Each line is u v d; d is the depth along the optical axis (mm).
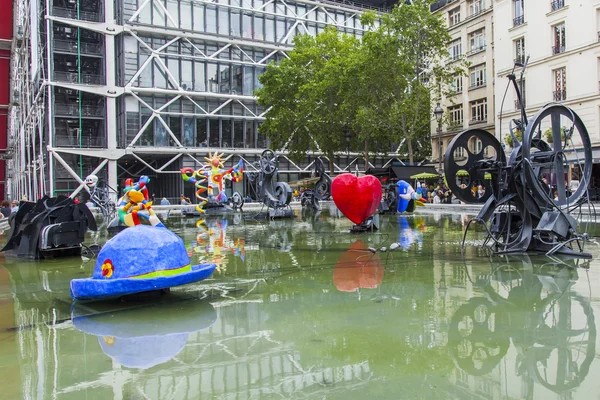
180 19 45250
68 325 4508
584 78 29188
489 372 3186
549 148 8641
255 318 4602
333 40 39719
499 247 8594
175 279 5148
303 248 9609
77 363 3504
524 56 33188
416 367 3297
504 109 34750
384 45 30719
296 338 3969
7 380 3193
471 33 43312
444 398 2818
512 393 2865
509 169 7973
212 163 27031
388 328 4180
